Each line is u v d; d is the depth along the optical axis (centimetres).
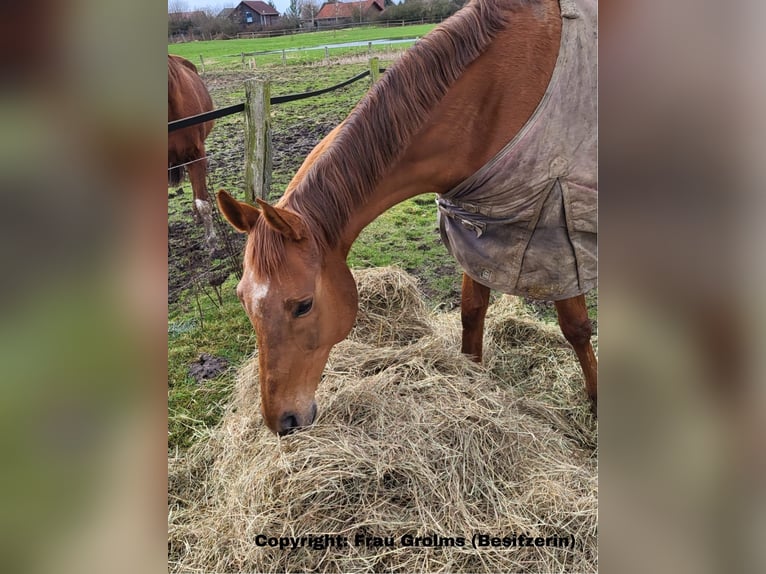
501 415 192
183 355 258
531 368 242
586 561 154
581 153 156
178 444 208
